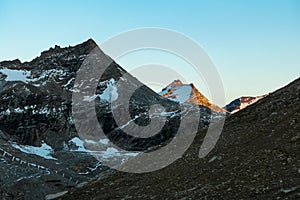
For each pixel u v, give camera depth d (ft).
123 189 103.35
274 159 82.02
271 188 71.20
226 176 84.12
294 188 68.13
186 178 93.56
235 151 97.30
